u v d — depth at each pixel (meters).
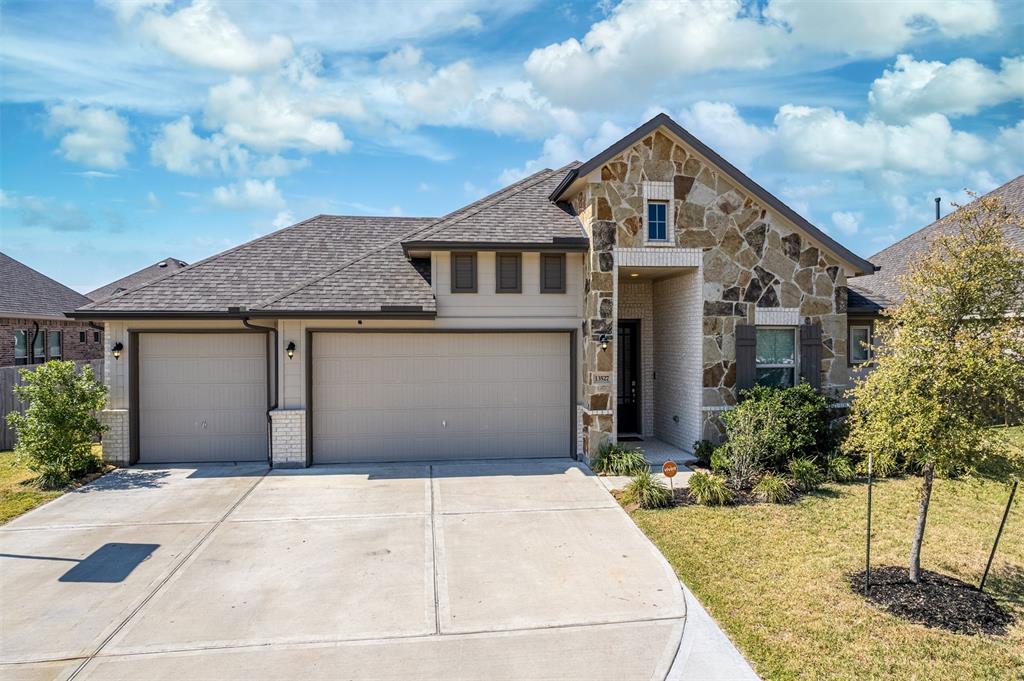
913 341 6.05
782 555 7.18
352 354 12.08
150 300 11.75
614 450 11.45
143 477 10.95
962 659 4.99
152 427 12.08
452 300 12.20
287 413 11.65
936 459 5.84
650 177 11.86
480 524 8.38
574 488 10.20
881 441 6.07
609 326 11.77
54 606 5.95
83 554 7.29
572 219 12.89
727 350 12.16
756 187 12.00
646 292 14.80
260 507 9.16
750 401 11.10
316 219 15.80
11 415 10.51
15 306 19.89
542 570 6.82
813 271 12.45
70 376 10.89
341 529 8.18
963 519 8.35
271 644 5.25
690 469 11.39
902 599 5.98
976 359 5.53
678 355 13.21
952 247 6.18
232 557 7.20
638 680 4.74
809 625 5.55
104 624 5.60
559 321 12.47
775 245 12.30
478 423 12.44
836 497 9.40
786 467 10.50
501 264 12.30
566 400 12.65
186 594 6.22
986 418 5.80
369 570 6.83
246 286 12.55
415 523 8.42
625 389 15.02
